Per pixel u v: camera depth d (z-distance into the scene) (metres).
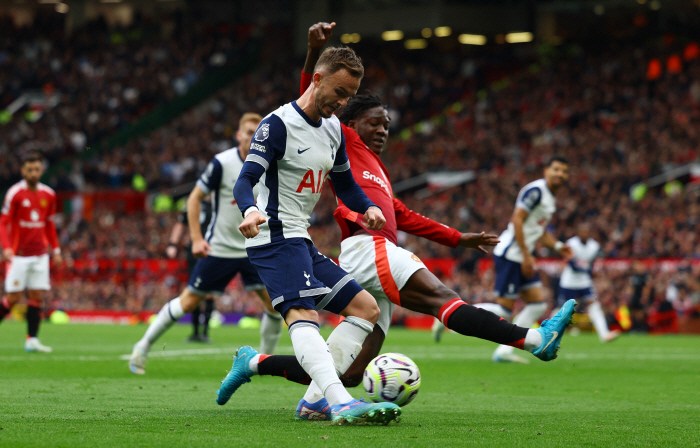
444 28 125.69
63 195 113.94
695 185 88.00
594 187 89.31
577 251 51.97
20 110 141.62
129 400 19.14
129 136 128.12
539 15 131.25
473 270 77.56
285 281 14.73
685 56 116.00
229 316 84.25
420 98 128.38
